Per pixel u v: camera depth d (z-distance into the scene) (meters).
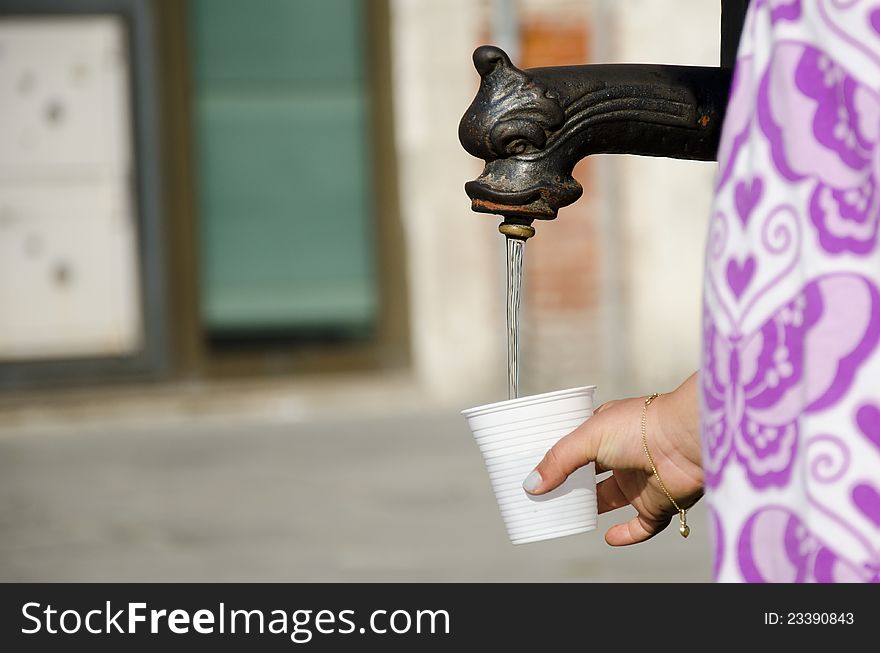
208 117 18.53
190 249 18.72
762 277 2.18
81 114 18.52
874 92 2.08
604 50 17.73
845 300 2.09
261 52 18.45
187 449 16.45
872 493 2.07
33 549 11.77
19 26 18.33
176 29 18.42
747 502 2.19
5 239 18.59
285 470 15.01
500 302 18.47
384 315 18.72
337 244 18.69
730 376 2.22
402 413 18.20
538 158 3.00
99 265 18.73
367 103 18.50
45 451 16.69
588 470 3.40
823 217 2.12
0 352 18.62
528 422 3.35
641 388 18.38
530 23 17.84
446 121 18.25
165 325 18.73
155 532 12.30
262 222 18.69
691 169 18.33
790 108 2.16
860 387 2.08
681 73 3.08
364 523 12.41
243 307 18.77
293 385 18.59
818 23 2.14
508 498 3.40
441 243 18.41
